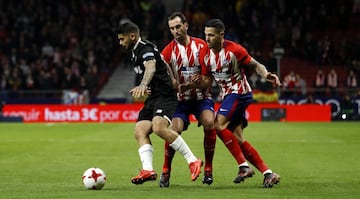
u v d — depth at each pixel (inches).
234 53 1129.4
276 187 1145.4
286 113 3905.0
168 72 1147.9
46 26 4530.0
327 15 4603.8
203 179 1182.9
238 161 1154.0
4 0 4781.0
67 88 4138.8
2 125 3641.7
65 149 2058.3
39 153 1918.1
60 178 1316.4
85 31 4505.4
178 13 1165.1
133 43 1113.4
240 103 1152.8
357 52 4298.7
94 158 1761.8
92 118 3986.2
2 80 4207.7
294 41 4424.2
